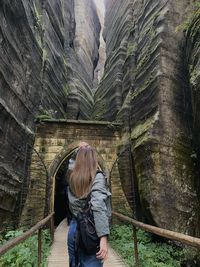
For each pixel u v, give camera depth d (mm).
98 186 2246
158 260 8359
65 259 7809
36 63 15164
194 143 11203
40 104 15383
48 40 18922
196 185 10789
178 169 10656
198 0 13180
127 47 19578
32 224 12719
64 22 27266
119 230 11523
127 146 14352
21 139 12258
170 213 10055
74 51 30516
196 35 11086
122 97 17578
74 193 2309
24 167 12578
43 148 14633
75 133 15242
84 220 2201
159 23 13570
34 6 16766
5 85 10297
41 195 13688
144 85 13578
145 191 10727
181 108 11891
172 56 12656
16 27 11883
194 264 8797
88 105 25438
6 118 10227
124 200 13766
